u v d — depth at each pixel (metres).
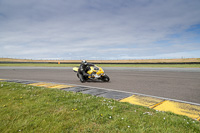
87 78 9.17
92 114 3.39
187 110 3.98
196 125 2.93
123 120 3.10
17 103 4.15
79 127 2.76
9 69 20.89
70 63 36.88
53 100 4.54
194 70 16.30
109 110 3.70
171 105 4.39
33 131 2.60
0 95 5.04
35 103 4.17
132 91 6.36
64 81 9.48
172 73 14.07
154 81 9.15
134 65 27.94
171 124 2.96
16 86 6.81
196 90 6.54
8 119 3.05
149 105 4.39
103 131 2.63
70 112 3.47
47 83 8.58
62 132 2.56
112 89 6.77
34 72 16.11
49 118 3.12
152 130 2.69
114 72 15.57
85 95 5.25
